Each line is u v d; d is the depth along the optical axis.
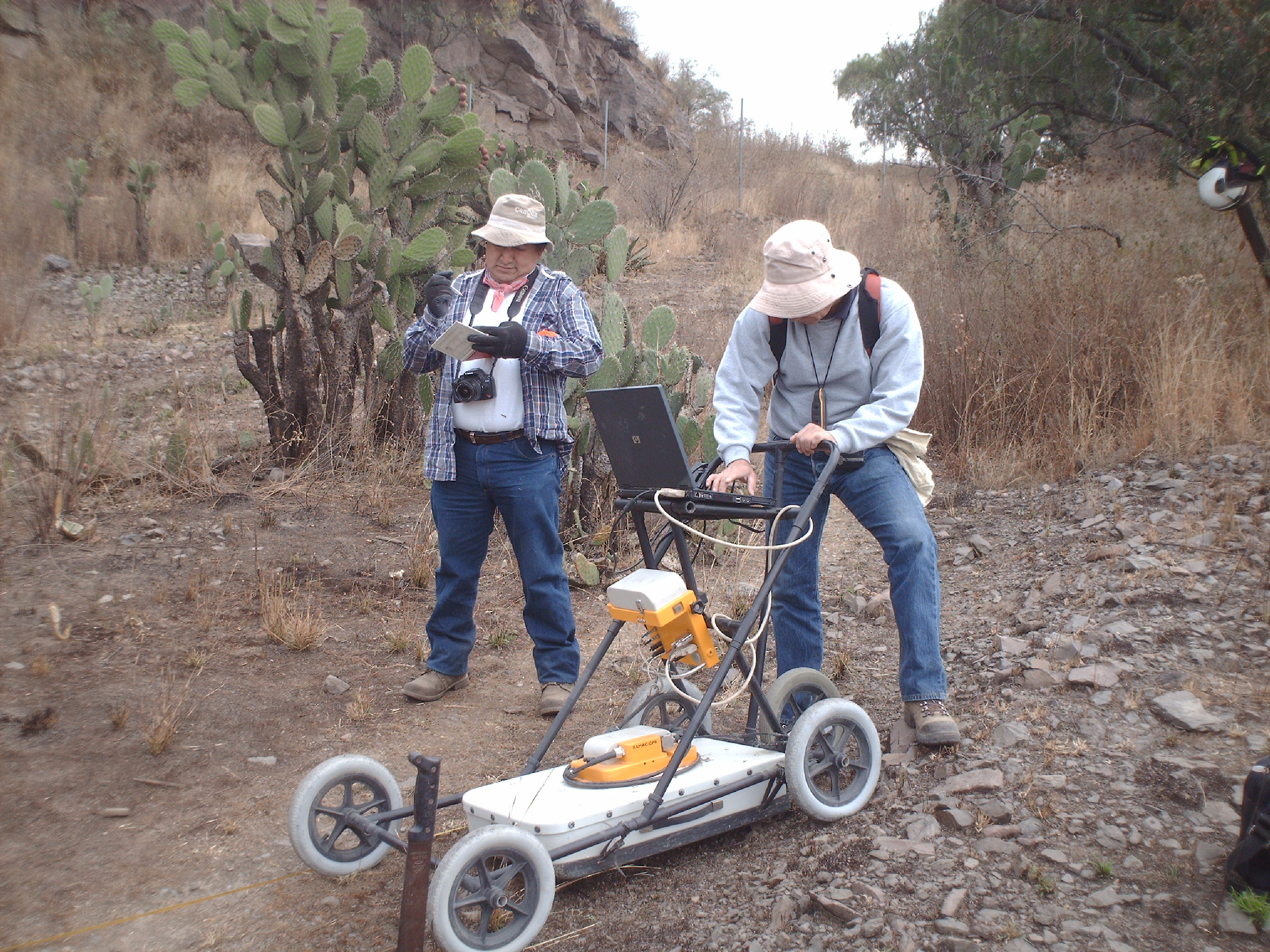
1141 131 11.27
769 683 3.63
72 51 16.89
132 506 5.73
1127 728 3.23
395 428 6.82
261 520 5.74
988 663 3.89
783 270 3.06
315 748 3.56
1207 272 7.29
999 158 10.38
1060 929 2.39
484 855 2.34
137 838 2.97
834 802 2.96
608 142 22.05
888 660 4.30
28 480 5.47
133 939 2.56
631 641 4.64
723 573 5.43
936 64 10.91
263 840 3.01
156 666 4.02
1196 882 2.50
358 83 6.44
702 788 2.79
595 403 3.03
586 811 2.59
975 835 2.79
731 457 3.22
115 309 10.69
